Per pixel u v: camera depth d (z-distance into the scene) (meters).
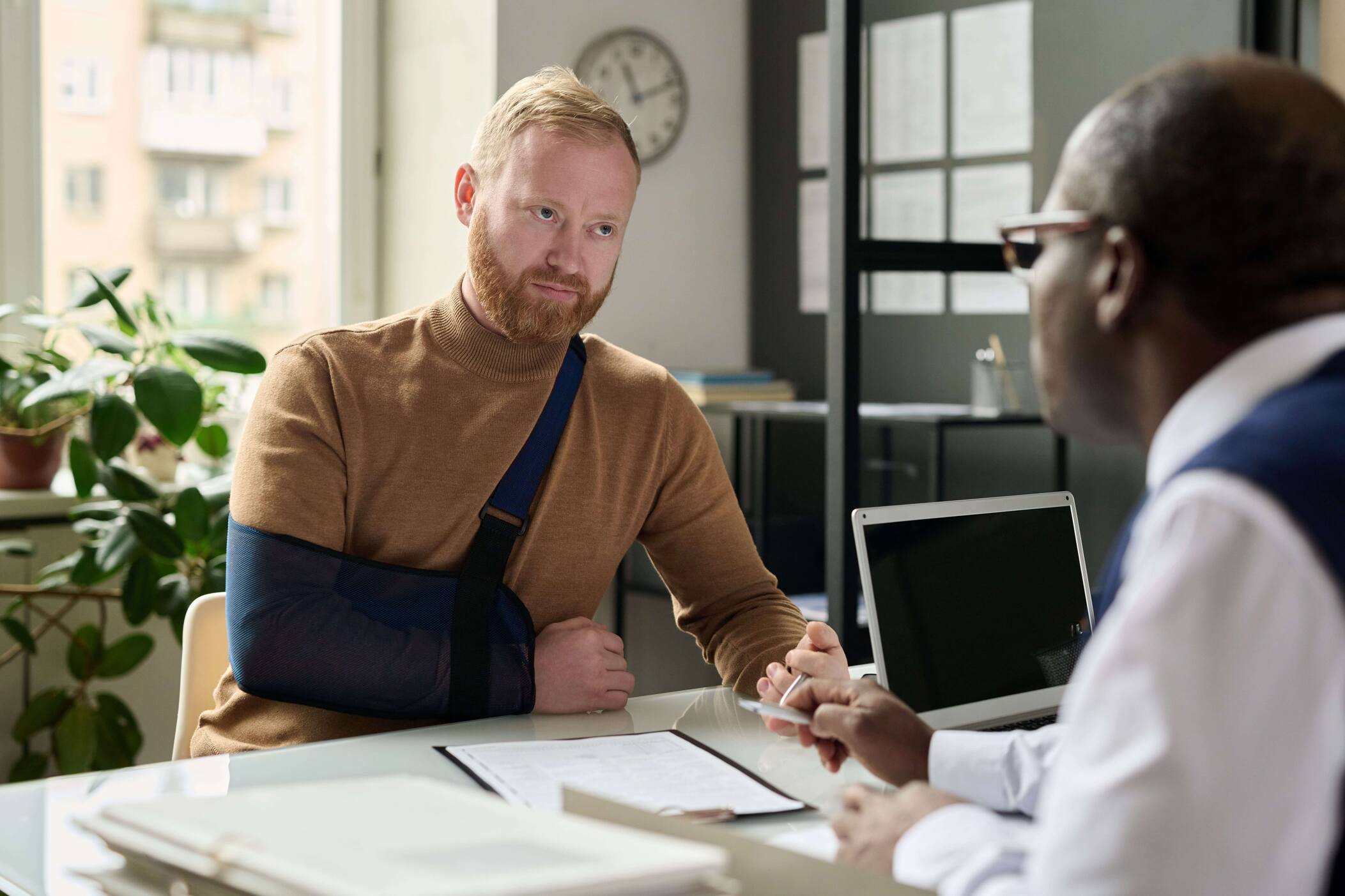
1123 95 0.72
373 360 1.54
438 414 1.53
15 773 2.50
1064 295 0.73
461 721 1.41
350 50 3.20
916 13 2.42
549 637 1.45
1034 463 2.71
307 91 3.20
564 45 3.08
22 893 0.87
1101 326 0.72
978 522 1.37
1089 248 0.72
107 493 2.43
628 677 1.45
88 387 2.27
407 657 1.38
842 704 1.13
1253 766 0.57
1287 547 0.58
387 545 1.52
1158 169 0.68
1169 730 0.58
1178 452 0.67
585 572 1.60
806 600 2.95
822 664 1.38
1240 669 0.58
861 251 2.40
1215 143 0.66
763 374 3.26
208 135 3.06
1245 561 0.59
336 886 0.62
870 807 0.87
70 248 2.90
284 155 3.17
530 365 1.55
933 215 2.49
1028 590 1.39
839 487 2.40
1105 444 0.78
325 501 1.46
